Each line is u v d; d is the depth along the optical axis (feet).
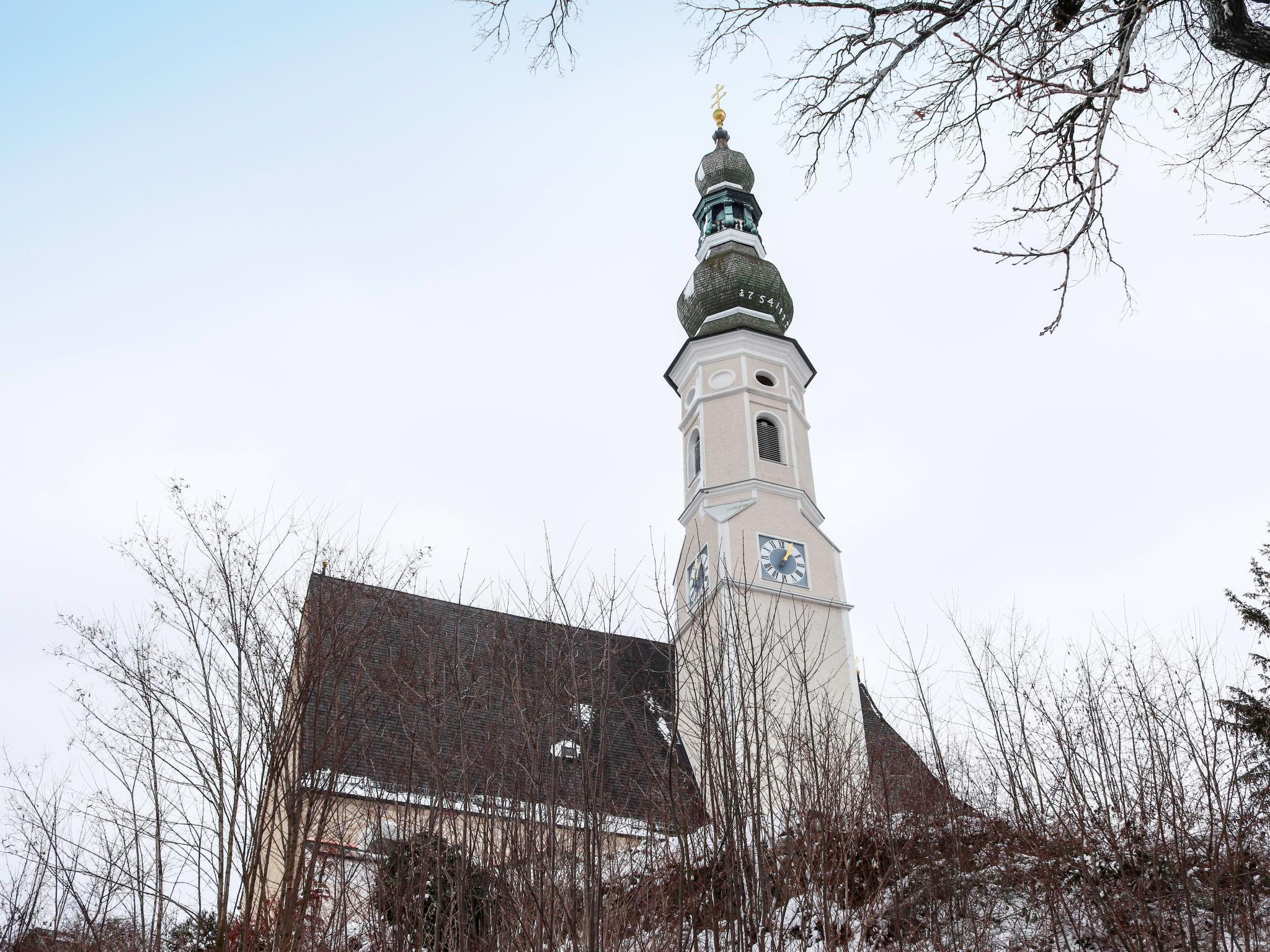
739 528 116.57
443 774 42.24
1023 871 52.11
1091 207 28.91
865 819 54.08
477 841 42.63
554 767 39.91
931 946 49.67
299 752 42.42
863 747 62.54
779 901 43.04
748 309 137.49
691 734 48.73
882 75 30.40
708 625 49.73
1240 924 44.50
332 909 44.57
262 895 41.88
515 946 38.22
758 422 127.54
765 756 51.88
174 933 46.65
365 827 46.21
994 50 28.48
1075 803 47.39
